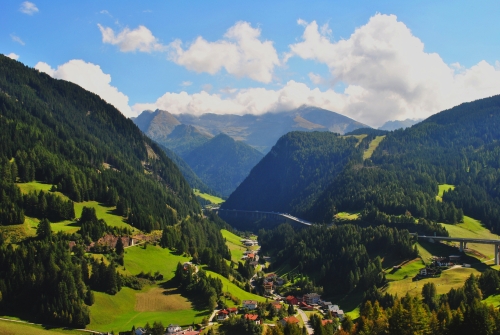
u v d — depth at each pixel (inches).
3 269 7032.5
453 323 5123.0
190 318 7076.8
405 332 5231.3
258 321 6860.2
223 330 6530.5
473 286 6761.8
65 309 6569.9
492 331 4960.6
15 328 6097.4
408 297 5797.2
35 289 6845.5
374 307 6220.5
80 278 7101.4
